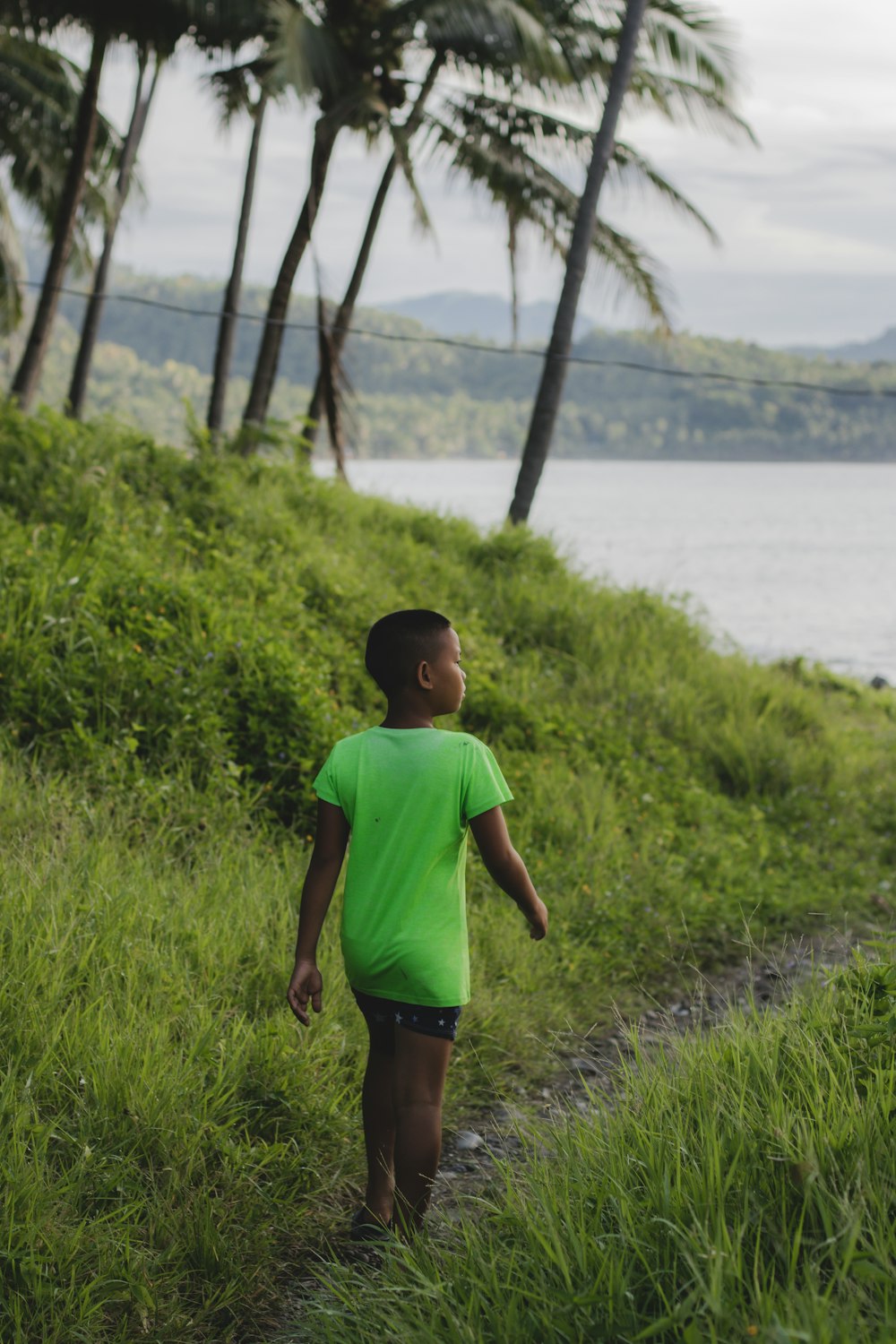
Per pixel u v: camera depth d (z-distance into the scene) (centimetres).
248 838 516
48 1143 290
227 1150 302
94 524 773
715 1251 200
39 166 1781
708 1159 237
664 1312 206
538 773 688
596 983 491
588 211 1290
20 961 345
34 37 1330
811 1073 277
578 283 1308
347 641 798
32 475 848
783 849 707
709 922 578
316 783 293
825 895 638
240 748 591
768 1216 225
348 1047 370
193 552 827
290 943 415
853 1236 195
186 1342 254
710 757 852
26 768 512
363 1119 298
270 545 890
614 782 718
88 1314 245
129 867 439
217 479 973
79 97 1725
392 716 298
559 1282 224
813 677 1362
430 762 283
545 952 498
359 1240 288
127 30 1265
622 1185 245
